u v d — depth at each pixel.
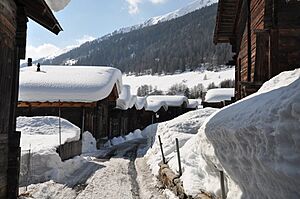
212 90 51.12
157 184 10.77
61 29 8.58
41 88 24.16
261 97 5.58
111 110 34.75
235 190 5.41
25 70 28.20
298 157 3.30
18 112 24.47
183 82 136.25
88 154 20.69
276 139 3.70
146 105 47.91
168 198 8.78
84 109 24.47
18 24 7.65
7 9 6.89
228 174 5.72
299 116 3.38
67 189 9.98
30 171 11.08
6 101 7.13
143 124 49.56
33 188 9.59
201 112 19.98
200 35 180.25
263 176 4.09
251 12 12.22
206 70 147.38
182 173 9.34
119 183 11.05
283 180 3.51
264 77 9.97
